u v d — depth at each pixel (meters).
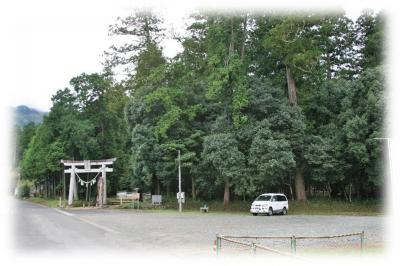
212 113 51.72
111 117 64.44
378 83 41.12
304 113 49.22
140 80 56.31
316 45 44.94
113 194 66.62
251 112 46.44
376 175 41.81
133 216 38.03
